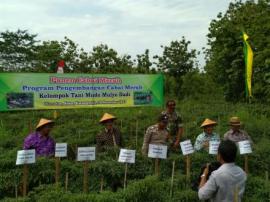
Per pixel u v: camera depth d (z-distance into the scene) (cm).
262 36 2361
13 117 1877
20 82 1692
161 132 1084
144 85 1898
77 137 1506
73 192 891
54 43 3123
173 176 899
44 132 1030
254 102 2459
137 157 1014
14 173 911
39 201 757
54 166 945
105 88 1838
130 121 1825
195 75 3152
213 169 668
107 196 767
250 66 1659
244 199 863
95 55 3097
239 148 1008
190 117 1930
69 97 1783
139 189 795
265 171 1043
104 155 1038
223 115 2000
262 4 2588
